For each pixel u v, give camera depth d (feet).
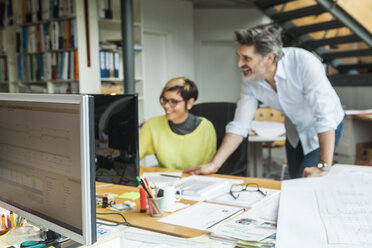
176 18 21.53
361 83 19.04
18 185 3.32
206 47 24.70
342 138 14.60
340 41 18.54
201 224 4.00
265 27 6.33
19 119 3.21
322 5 15.15
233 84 25.21
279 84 6.91
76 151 2.66
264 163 19.20
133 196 5.19
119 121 5.25
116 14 17.44
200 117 7.65
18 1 16.11
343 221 3.61
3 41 17.21
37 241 2.94
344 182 4.74
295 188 4.71
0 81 17.67
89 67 14.64
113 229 3.20
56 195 2.89
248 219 4.03
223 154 6.97
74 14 14.08
